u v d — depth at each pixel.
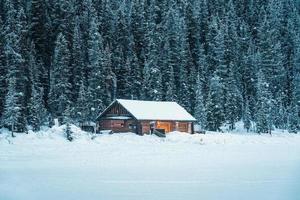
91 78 92.56
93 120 86.00
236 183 24.89
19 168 32.25
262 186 23.78
